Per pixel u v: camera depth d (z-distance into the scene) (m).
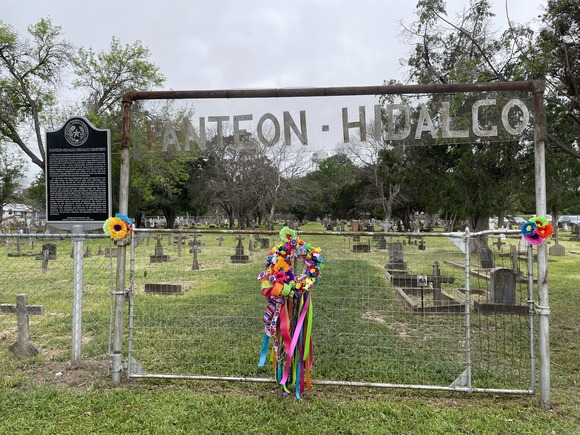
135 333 6.06
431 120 4.28
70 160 4.66
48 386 4.19
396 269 14.05
